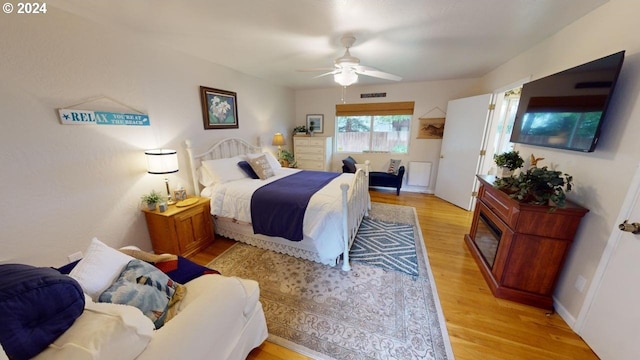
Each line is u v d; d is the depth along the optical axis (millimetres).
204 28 2047
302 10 1735
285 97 5047
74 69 1795
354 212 2646
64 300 733
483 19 1880
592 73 1475
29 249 1655
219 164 2998
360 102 5062
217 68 3203
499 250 1940
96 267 1099
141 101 2307
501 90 3201
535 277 1765
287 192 2488
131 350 762
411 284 2049
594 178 1529
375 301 1848
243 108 3766
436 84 4496
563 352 1432
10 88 1502
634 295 1207
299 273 2213
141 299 1045
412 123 4828
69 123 1790
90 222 1980
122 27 2023
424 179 4988
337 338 1528
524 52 2621
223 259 2455
